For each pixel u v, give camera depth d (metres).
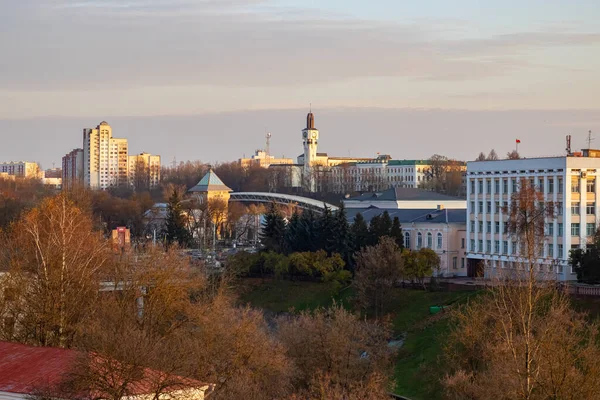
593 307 160.50
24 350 93.81
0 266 145.25
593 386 99.25
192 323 124.38
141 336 90.31
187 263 144.38
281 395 118.50
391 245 199.50
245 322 120.44
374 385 121.12
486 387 110.06
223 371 113.75
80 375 82.12
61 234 144.00
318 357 133.62
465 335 129.88
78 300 126.38
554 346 103.38
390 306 196.88
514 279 136.62
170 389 86.06
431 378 150.50
